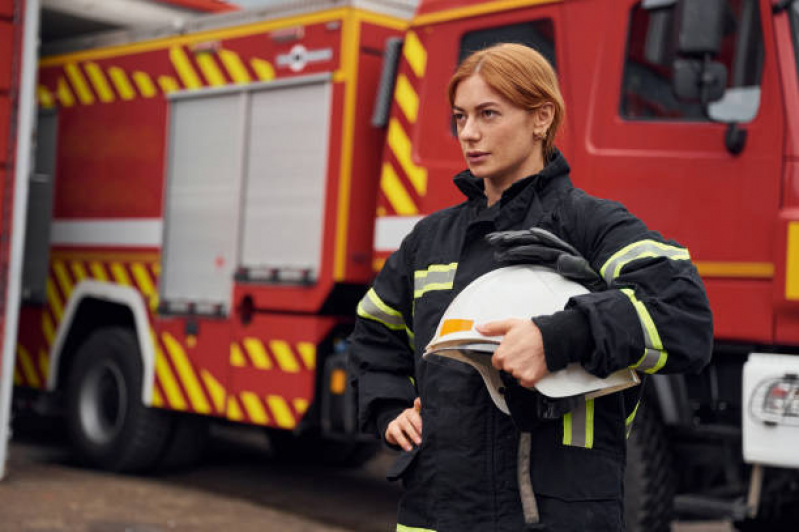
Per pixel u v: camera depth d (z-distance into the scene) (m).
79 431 6.21
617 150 4.08
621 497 1.75
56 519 4.78
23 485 5.52
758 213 3.76
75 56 6.46
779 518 4.25
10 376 5.44
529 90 1.80
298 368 5.14
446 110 4.58
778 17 3.78
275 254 5.27
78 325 6.47
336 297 5.10
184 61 5.79
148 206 5.94
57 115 6.55
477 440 1.76
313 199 5.09
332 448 6.72
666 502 4.12
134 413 5.91
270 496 5.78
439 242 1.94
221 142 5.58
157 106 5.93
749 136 3.79
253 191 5.40
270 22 5.34
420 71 4.68
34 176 6.46
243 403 5.35
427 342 1.89
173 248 5.80
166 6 6.52
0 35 5.25
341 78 5.00
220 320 5.50
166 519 4.96
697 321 1.63
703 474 4.32
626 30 4.10
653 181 3.99
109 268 6.14
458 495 1.76
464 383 1.79
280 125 5.29
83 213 6.33
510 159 1.82
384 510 5.58
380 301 2.06
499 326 1.62
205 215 5.64
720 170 3.85
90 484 5.68
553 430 1.73
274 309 5.26
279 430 6.76
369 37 5.05
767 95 3.78
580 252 1.79
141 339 5.88
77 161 6.41
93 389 6.21
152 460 5.97
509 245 1.77
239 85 5.47
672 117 3.98
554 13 4.29
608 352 1.58
